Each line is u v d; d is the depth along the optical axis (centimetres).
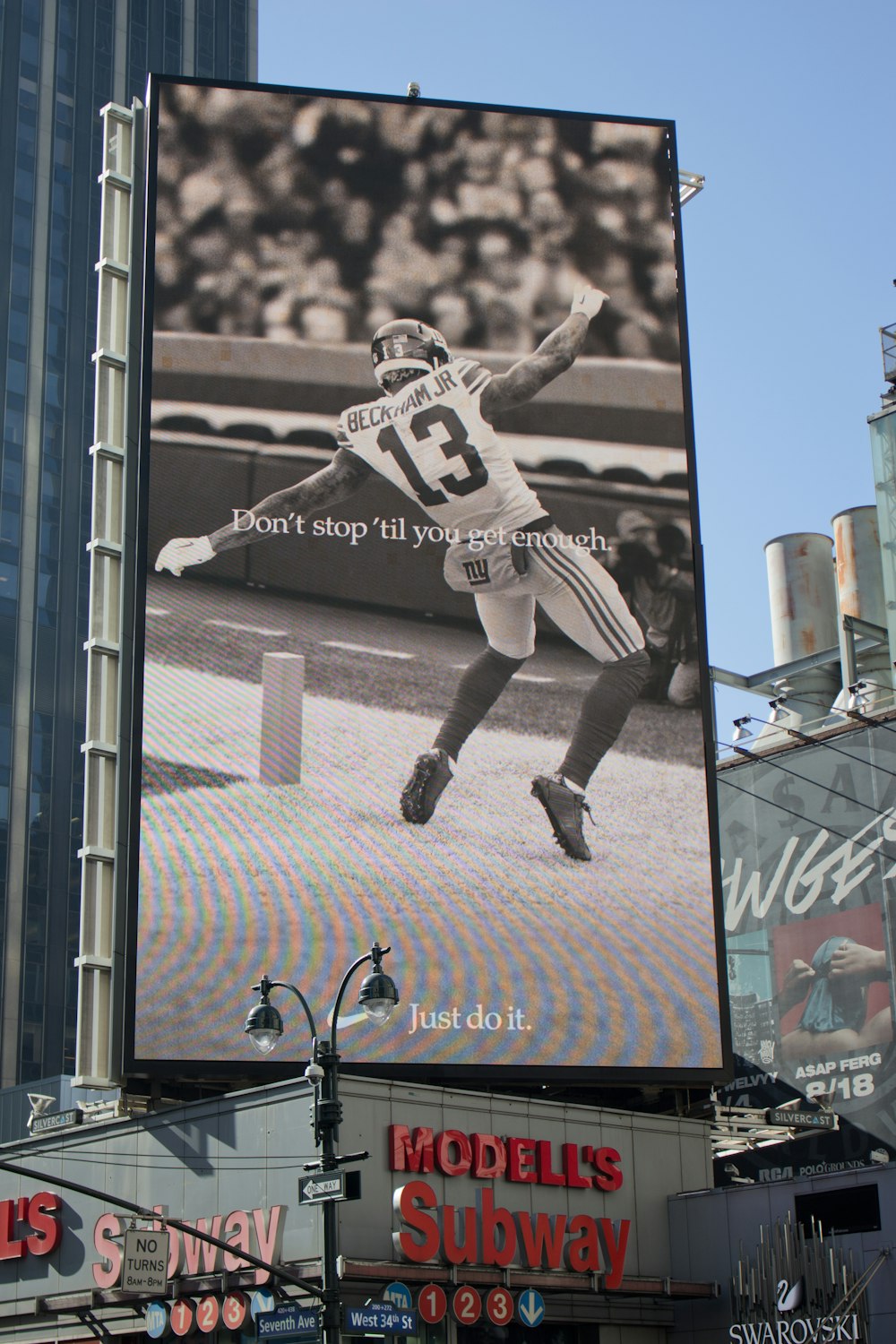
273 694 4612
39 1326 4312
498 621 4775
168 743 4541
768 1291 4091
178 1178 4141
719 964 4572
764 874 6306
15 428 14062
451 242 5100
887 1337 3884
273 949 4400
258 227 5019
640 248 5197
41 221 14712
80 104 15275
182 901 4412
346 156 5125
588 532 4894
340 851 4506
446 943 4462
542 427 4966
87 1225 4278
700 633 4872
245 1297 3881
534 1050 4409
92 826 4541
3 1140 8931
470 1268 3947
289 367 4909
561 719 4712
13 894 12888
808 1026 6031
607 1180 4319
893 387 6700
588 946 4525
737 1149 5131
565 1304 4144
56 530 14025
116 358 4978
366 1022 4362
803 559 7188
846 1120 5847
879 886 5962
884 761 6069
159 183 5012
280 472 4819
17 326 14312
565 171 5234
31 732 13375
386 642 4706
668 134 5338
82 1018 4356
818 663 6881
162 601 4662
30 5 15250
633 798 4678
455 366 4978
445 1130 4091
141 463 4772
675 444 5028
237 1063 4291
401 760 4609
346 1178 2920
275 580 4719
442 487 4869
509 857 4566
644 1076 4447
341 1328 2927
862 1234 4009
